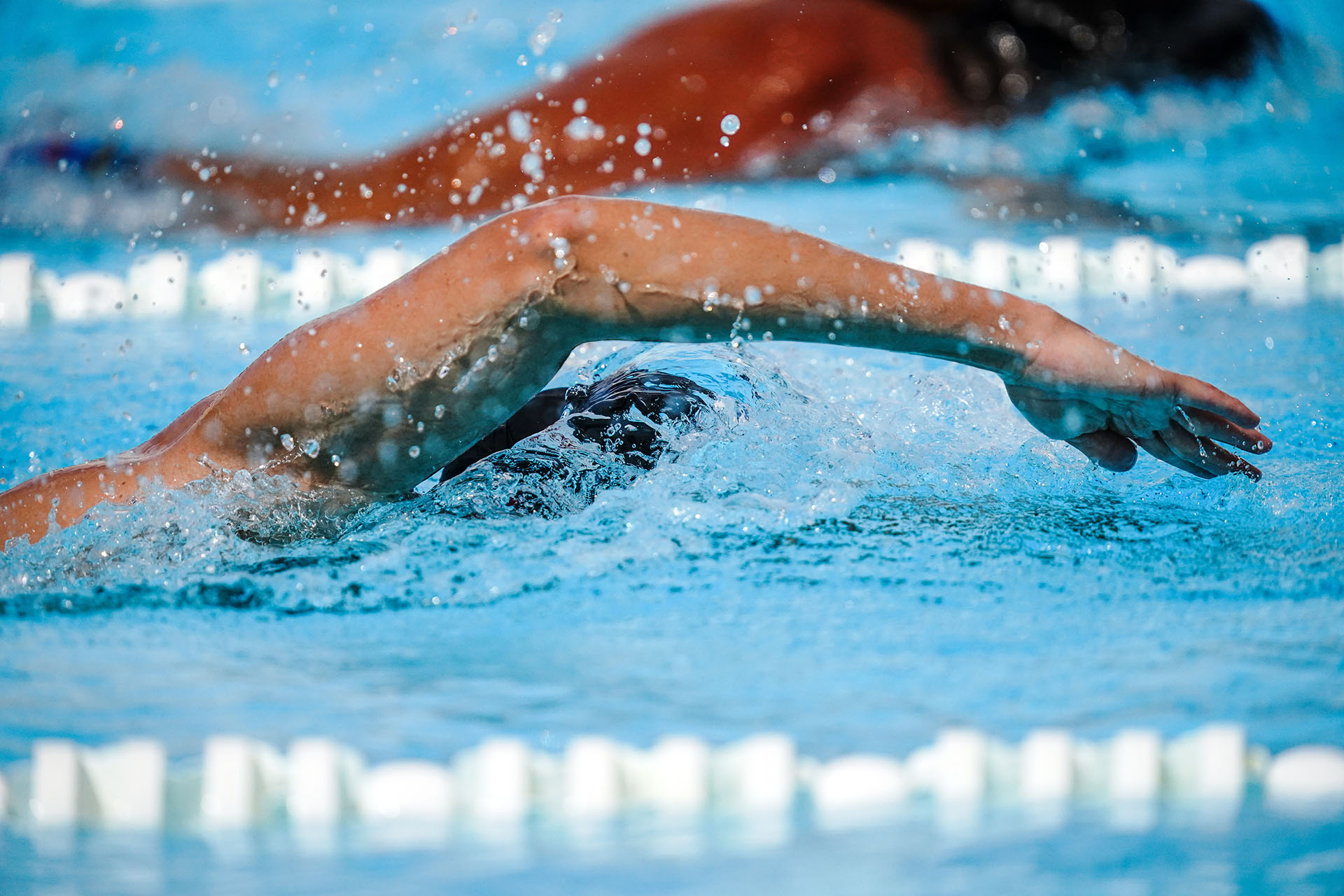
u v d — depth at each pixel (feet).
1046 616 15.89
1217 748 12.11
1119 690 13.62
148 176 59.47
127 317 42.37
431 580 17.40
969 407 23.80
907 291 16.96
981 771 11.91
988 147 64.69
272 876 10.48
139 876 10.52
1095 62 70.69
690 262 16.31
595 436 20.07
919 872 10.25
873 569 17.56
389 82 71.77
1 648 15.52
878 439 21.91
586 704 13.55
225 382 32.40
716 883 10.09
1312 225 51.16
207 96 67.62
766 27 71.51
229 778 11.87
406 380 16.89
